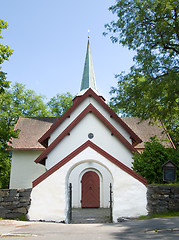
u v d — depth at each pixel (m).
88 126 15.99
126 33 15.49
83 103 17.20
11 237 6.80
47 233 7.26
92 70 23.02
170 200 9.63
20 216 9.62
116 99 16.80
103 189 16.69
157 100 15.25
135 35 15.34
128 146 15.33
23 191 9.83
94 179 16.89
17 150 20.42
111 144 15.66
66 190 9.86
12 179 20.05
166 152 12.72
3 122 16.56
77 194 16.70
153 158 12.46
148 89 14.48
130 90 15.80
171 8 13.85
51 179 9.89
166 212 9.52
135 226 7.86
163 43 15.09
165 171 11.62
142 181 9.90
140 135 21.89
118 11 15.77
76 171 16.98
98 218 11.48
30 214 9.60
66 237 6.68
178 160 12.62
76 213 13.62
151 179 12.27
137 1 15.03
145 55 14.84
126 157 15.41
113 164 10.02
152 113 15.81
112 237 6.50
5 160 19.64
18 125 23.50
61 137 15.49
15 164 20.34
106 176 16.89
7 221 9.13
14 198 9.70
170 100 14.50
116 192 9.78
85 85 22.25
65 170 9.98
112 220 9.66
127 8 15.47
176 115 16.73
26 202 9.75
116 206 9.66
